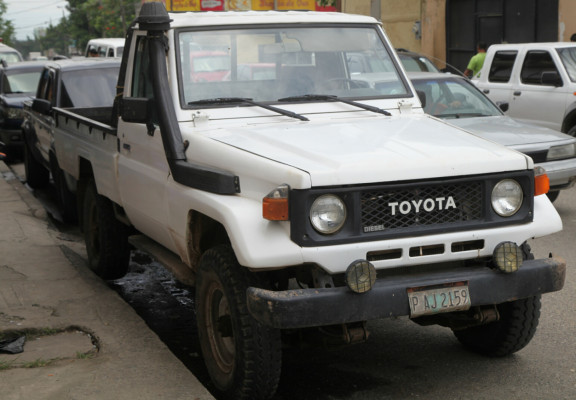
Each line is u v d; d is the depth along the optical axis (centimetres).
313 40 538
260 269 395
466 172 412
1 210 960
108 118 868
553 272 428
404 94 547
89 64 1068
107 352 476
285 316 381
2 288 615
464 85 1038
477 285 413
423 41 2464
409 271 430
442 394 457
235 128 485
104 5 6762
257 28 526
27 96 1562
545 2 1980
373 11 1670
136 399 410
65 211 960
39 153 1147
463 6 2330
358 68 546
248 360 410
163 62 499
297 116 496
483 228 421
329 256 389
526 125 957
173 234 492
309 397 458
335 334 421
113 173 601
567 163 891
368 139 448
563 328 565
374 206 399
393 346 537
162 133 486
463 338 520
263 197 402
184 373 444
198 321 465
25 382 434
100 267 686
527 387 464
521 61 1306
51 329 520
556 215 444
